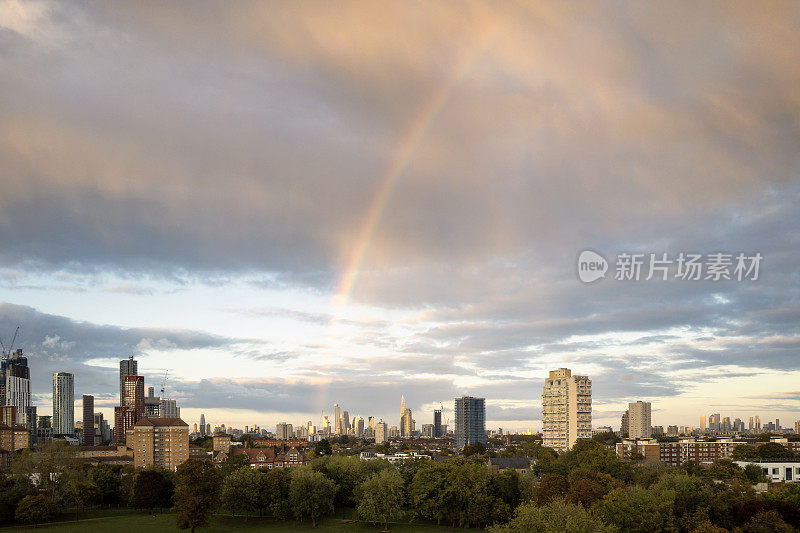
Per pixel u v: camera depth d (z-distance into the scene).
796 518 149.62
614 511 164.00
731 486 197.62
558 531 136.50
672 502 158.62
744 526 145.25
